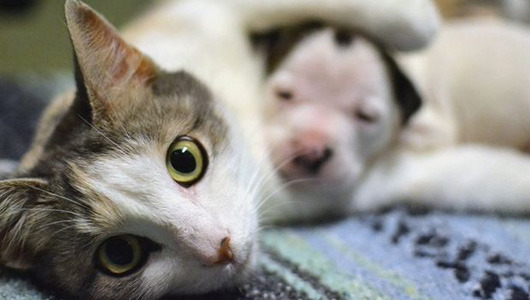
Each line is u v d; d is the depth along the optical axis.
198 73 0.34
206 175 0.28
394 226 0.35
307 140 0.34
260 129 0.35
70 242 0.26
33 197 0.26
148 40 0.36
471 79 0.43
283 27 0.38
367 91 0.35
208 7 0.39
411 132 0.41
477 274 0.29
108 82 0.28
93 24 0.27
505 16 0.54
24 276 0.28
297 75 0.36
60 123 0.30
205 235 0.26
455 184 0.38
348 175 0.35
